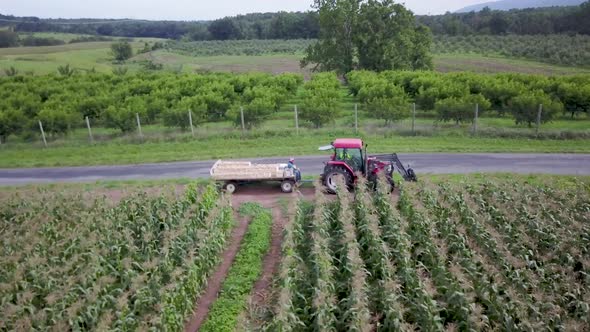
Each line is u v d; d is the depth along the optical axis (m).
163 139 30.95
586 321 10.85
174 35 174.62
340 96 39.47
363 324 10.21
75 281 12.26
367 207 16.20
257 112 32.66
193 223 16.05
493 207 16.45
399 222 14.72
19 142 32.81
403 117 32.22
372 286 12.74
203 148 28.98
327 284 11.98
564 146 27.31
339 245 14.97
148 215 16.02
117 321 10.73
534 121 31.44
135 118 33.31
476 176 21.88
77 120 33.38
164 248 13.13
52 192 18.88
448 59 79.00
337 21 58.16
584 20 98.19
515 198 17.19
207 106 35.50
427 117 37.47
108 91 42.22
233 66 82.44
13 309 10.59
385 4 58.31
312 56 61.38
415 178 19.78
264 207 19.58
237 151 27.91
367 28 57.84
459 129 30.92
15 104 37.88
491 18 112.44
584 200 17.16
